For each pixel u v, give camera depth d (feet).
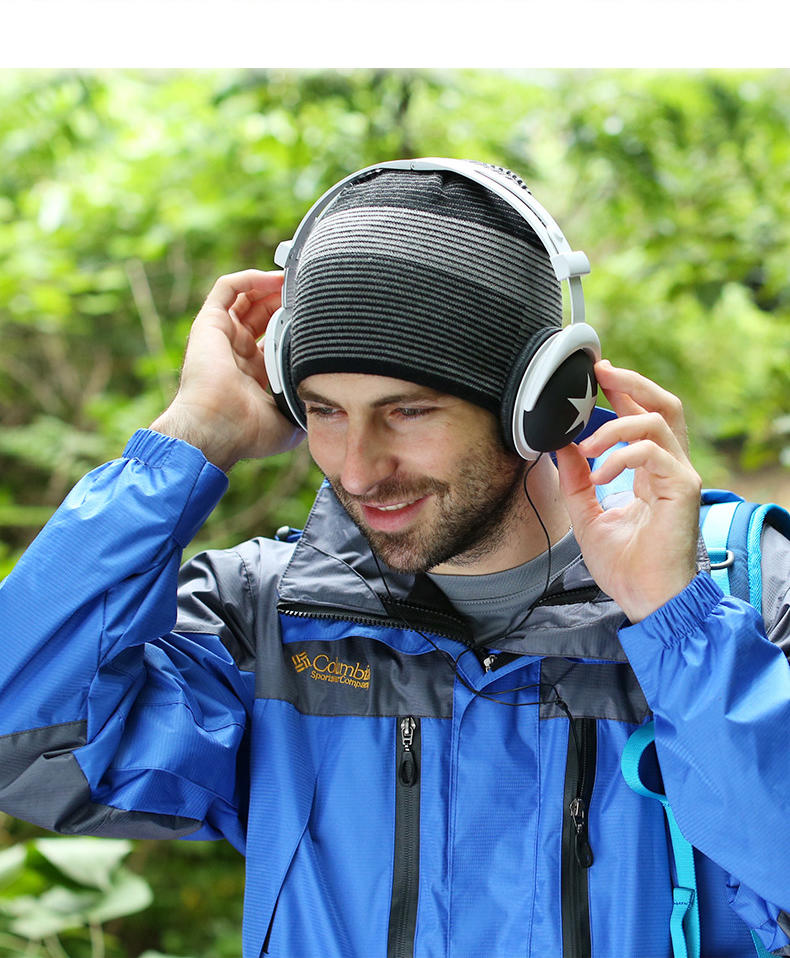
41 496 12.59
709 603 3.03
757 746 2.89
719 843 2.92
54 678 3.26
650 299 11.27
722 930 3.24
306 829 3.41
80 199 10.78
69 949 7.52
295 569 3.68
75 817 3.33
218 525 10.54
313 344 2.97
